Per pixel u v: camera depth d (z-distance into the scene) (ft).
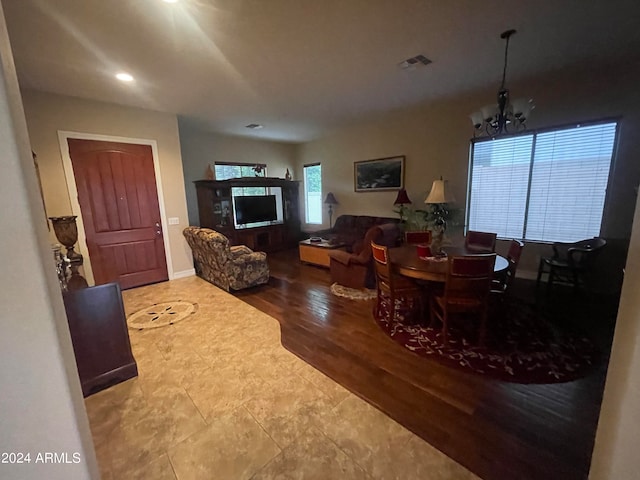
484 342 8.25
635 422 1.96
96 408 6.13
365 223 19.36
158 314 10.88
